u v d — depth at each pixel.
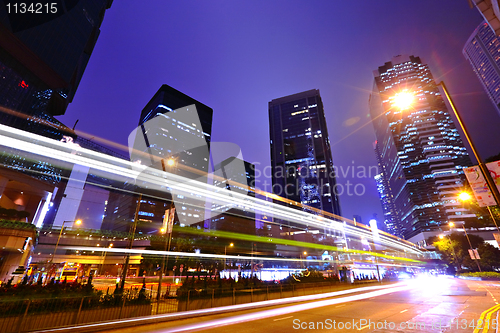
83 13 138.50
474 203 49.12
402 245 124.81
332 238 129.38
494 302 16.38
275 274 49.41
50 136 138.62
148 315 14.73
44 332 10.73
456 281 45.78
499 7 10.91
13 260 33.88
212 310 16.94
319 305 18.86
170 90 183.88
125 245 83.56
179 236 104.31
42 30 115.38
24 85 114.50
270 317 14.42
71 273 42.75
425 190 156.25
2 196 53.34
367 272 57.69
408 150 173.00
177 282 51.91
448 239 81.00
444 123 171.75
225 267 67.00
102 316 12.90
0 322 10.34
